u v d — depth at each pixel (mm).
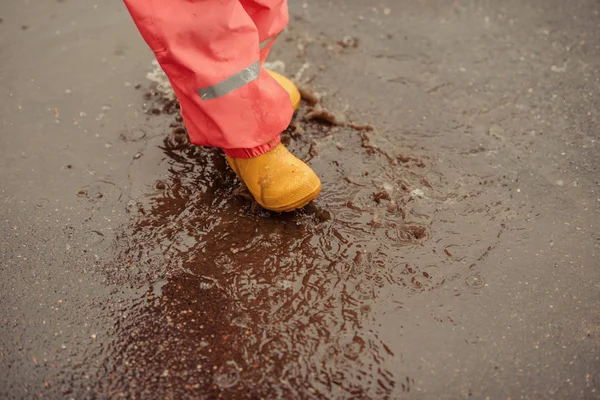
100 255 1775
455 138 2164
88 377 1496
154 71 2449
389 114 2264
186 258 1768
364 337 1580
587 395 1462
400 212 1900
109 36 2627
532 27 2689
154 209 1905
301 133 2170
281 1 1811
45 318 1620
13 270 1735
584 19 2727
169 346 1560
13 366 1517
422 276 1723
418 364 1525
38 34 2633
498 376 1501
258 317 1625
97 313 1633
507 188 1976
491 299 1666
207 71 1562
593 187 1968
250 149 1757
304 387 1476
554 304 1651
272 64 2484
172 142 2133
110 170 2035
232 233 1835
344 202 1930
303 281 1711
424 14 2793
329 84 2400
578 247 1792
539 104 2297
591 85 2367
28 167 2043
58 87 2367
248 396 1455
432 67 2484
